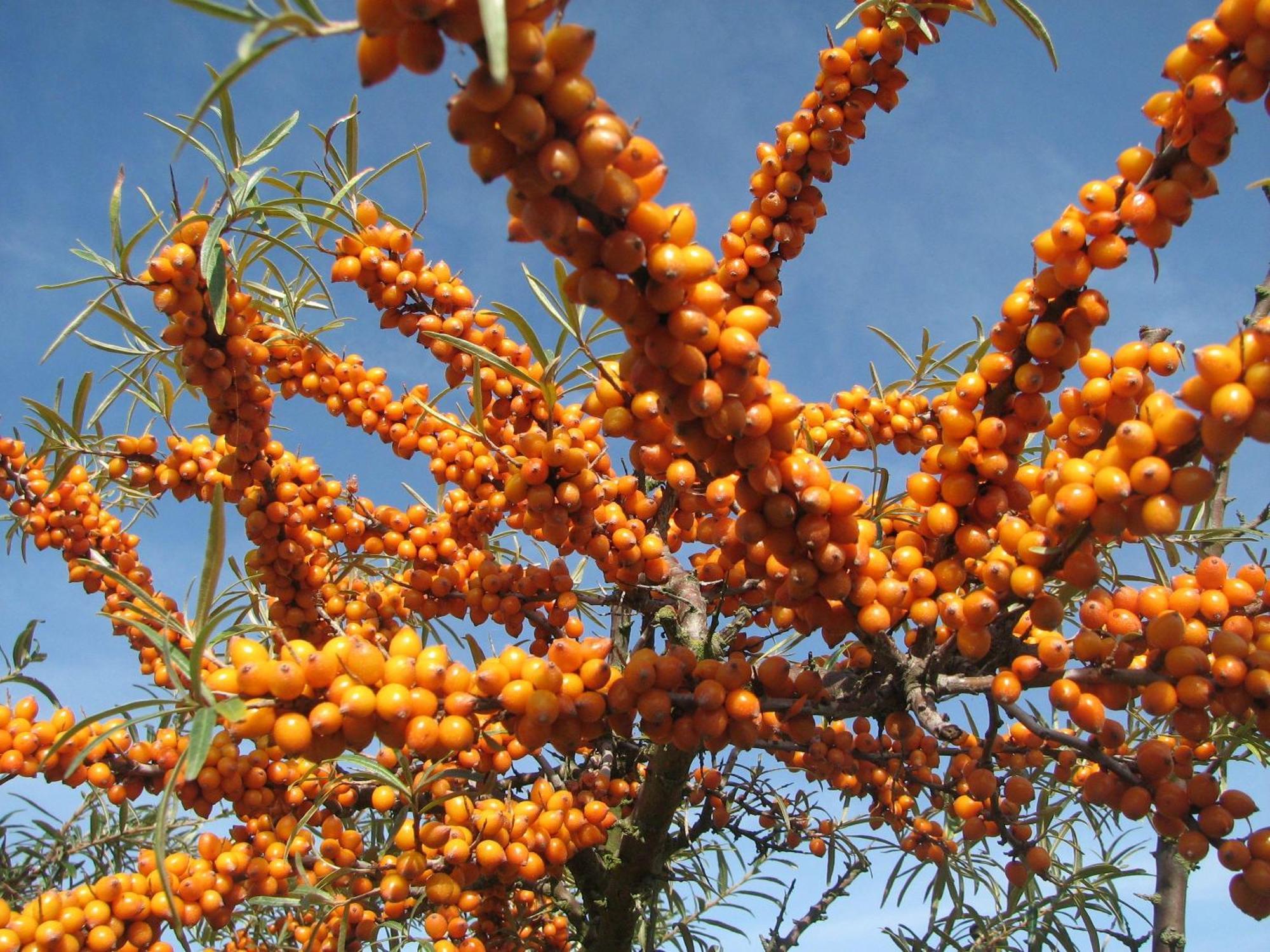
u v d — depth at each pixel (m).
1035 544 0.30
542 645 0.41
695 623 0.41
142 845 0.48
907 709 0.33
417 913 0.43
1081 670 0.30
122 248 0.37
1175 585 0.31
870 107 0.41
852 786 0.43
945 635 0.35
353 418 0.47
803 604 0.31
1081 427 0.32
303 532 0.44
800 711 0.33
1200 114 0.28
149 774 0.38
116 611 0.46
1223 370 0.26
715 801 0.48
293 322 0.50
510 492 0.37
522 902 0.45
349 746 0.28
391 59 0.22
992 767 0.34
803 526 0.28
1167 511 0.27
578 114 0.22
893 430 0.48
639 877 0.43
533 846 0.38
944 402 0.45
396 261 0.42
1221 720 0.37
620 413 0.31
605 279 0.24
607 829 0.41
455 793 0.34
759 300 0.43
